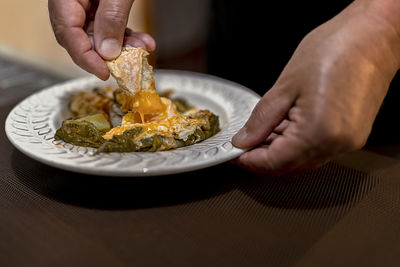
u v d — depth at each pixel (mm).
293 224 306
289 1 576
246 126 345
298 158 320
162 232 300
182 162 325
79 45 390
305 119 312
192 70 872
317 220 309
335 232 299
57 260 281
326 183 346
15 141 347
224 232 300
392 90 524
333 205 323
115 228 303
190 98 480
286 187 343
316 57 318
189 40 929
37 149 340
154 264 278
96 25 389
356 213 314
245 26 635
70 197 332
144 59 396
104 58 391
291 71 330
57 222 308
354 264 278
